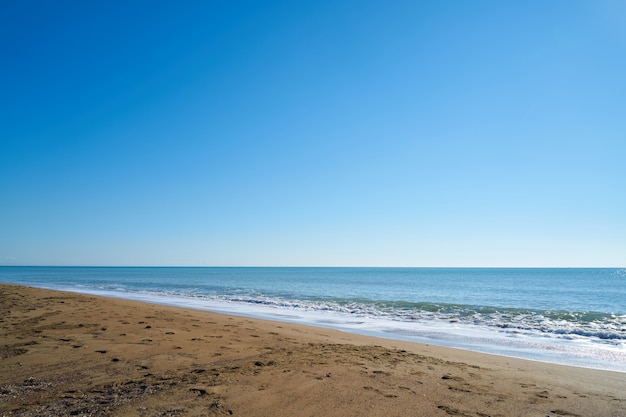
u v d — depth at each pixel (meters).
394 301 26.58
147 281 62.56
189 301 25.42
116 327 10.09
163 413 4.23
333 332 12.31
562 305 25.66
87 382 5.36
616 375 7.45
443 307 22.73
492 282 66.00
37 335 8.67
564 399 5.45
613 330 14.26
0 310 12.47
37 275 92.44
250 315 18.03
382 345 10.11
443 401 5.07
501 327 15.07
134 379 5.55
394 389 5.50
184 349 7.78
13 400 4.58
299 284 55.16
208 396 4.86
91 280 63.66
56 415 4.11
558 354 10.07
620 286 51.91
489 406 4.96
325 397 5.02
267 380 5.69
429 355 8.83
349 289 43.16
